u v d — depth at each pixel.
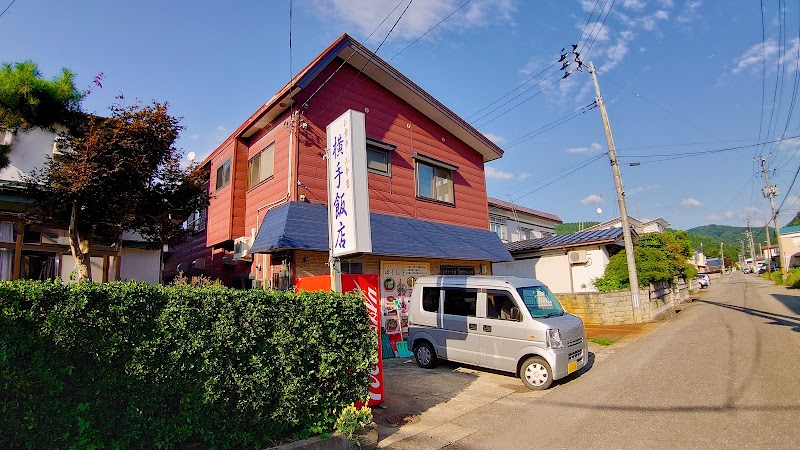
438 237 12.33
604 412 5.64
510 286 7.88
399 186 12.20
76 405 3.44
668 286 19.48
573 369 7.34
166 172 7.07
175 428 3.86
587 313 14.83
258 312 4.47
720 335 10.80
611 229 18.12
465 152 15.07
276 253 9.91
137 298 3.79
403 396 6.79
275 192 10.48
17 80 5.37
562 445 4.65
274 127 11.03
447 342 8.48
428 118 13.77
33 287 3.33
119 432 3.64
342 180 6.19
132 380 3.67
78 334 3.45
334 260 6.12
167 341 3.88
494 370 8.44
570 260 17.52
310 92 10.51
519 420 5.61
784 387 6.05
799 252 47.38
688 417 5.19
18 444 3.18
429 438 5.04
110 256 9.45
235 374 4.22
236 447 4.32
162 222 7.31
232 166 11.96
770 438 4.38
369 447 4.77
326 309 5.04
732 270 92.56
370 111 11.89
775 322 12.28
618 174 15.02
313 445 4.39
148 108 6.60
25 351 3.22
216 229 12.73
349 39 10.88
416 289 9.35
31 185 6.43
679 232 27.02
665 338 11.06
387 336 10.42
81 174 5.81
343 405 5.06
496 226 22.27
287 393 4.54
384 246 10.26
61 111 6.09
